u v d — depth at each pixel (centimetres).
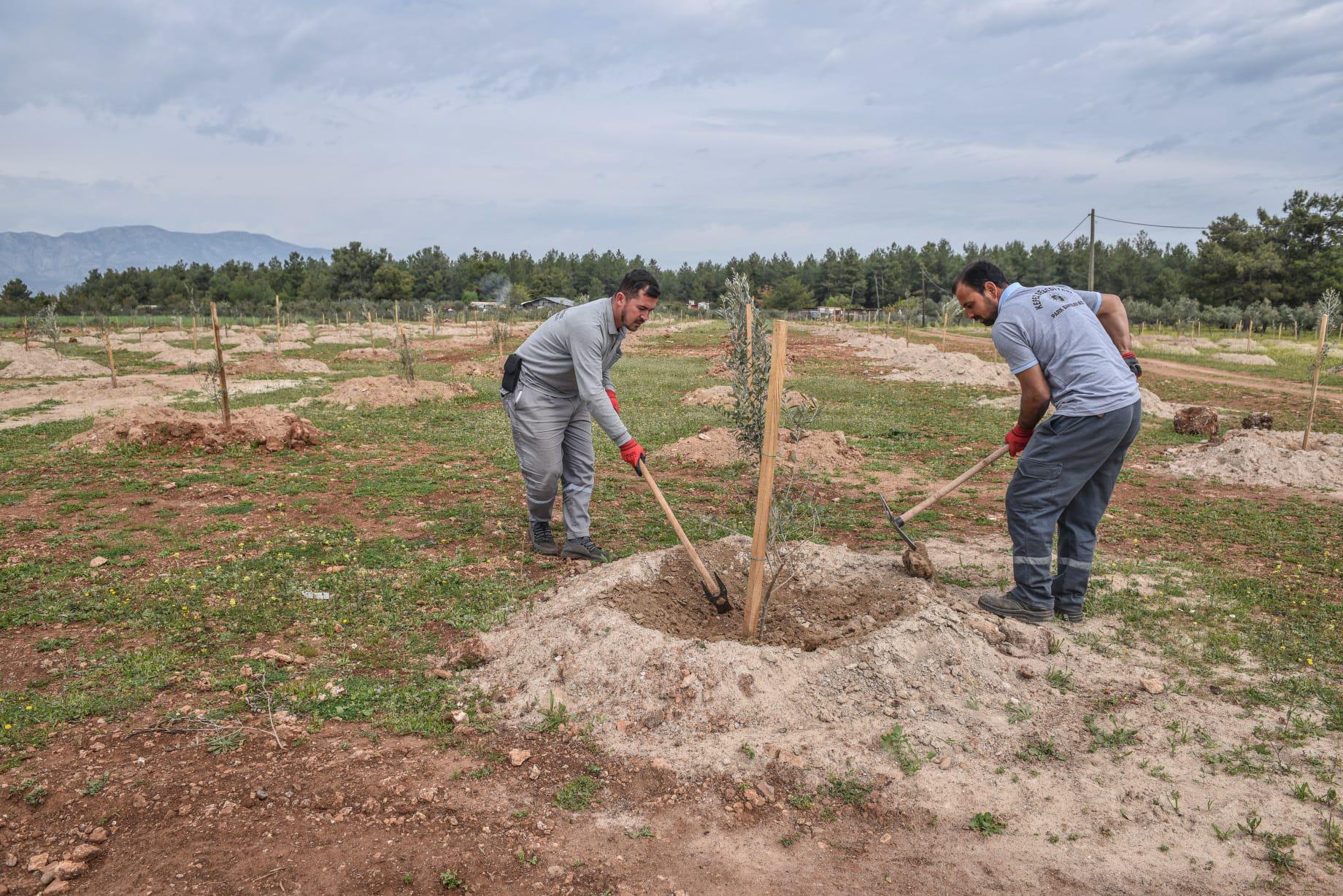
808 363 2645
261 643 433
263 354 2866
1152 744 340
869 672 377
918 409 1558
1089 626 466
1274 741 343
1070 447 438
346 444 1085
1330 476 934
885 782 311
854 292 9300
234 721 350
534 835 283
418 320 6384
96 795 294
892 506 784
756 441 489
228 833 277
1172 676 404
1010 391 1842
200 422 1026
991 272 470
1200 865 269
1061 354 440
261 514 698
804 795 307
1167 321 5966
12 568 530
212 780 306
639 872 267
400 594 505
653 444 1112
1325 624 476
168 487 791
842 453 1016
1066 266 9162
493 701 375
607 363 548
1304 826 288
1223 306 6034
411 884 257
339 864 264
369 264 8500
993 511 773
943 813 297
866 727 345
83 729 340
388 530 657
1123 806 300
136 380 1823
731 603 477
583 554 589
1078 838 284
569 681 379
